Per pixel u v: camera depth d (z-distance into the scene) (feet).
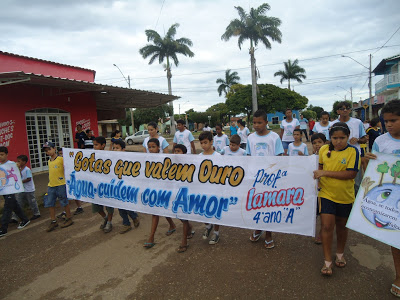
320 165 10.20
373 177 8.82
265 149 12.28
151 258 11.61
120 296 9.18
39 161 34.45
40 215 18.47
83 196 15.51
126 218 14.61
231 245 12.34
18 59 35.86
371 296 8.39
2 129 30.37
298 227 10.57
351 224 8.86
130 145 86.53
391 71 92.07
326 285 9.01
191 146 22.16
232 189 11.61
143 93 39.40
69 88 33.99
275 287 9.08
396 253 8.34
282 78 162.91
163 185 12.95
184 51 111.04
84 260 11.78
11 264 11.89
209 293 9.00
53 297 9.38
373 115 115.03
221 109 191.01
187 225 12.36
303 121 51.52
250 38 93.91
